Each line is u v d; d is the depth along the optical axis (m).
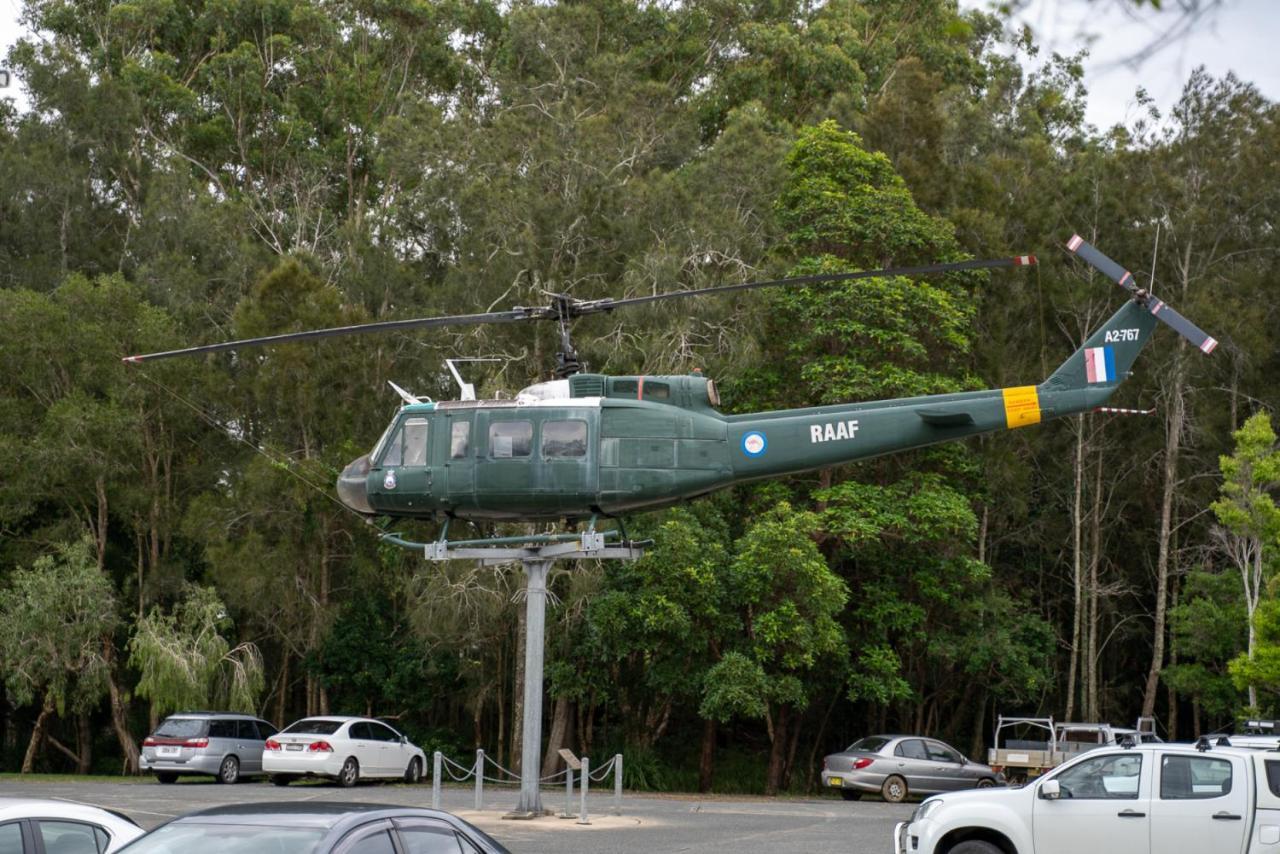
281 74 56.69
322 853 7.14
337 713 42.47
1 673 36.56
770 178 39.81
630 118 43.53
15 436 37.28
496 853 8.29
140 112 48.31
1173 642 38.06
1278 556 31.66
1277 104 44.75
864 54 58.16
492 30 59.00
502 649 40.19
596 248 38.22
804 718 40.00
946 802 12.98
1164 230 43.22
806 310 35.16
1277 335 42.88
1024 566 44.41
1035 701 42.03
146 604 39.56
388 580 38.00
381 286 42.09
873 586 35.50
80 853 9.13
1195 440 41.78
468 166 42.16
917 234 36.56
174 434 39.91
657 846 18.08
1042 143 48.59
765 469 20.41
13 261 43.97
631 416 20.31
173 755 30.09
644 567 32.84
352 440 37.25
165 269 42.06
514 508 20.42
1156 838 12.26
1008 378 40.91
